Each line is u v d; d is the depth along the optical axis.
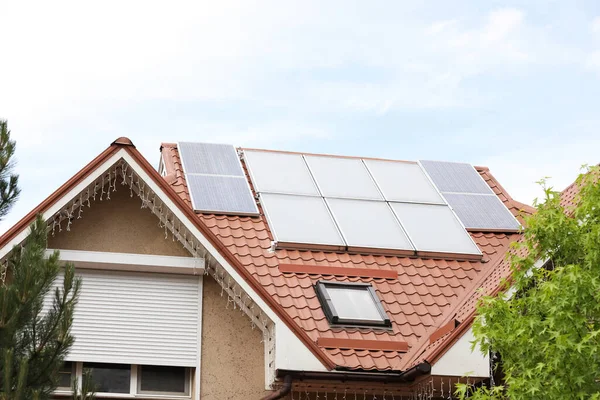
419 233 18.64
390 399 15.40
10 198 13.02
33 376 11.87
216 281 15.83
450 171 21.48
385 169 21.03
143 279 15.66
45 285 12.23
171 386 15.33
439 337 15.29
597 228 12.90
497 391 12.90
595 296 12.45
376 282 17.20
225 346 15.45
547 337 12.65
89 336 15.11
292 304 16.00
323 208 18.78
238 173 19.53
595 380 12.36
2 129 12.98
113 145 15.37
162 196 15.34
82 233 15.62
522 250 16.73
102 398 14.97
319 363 14.74
